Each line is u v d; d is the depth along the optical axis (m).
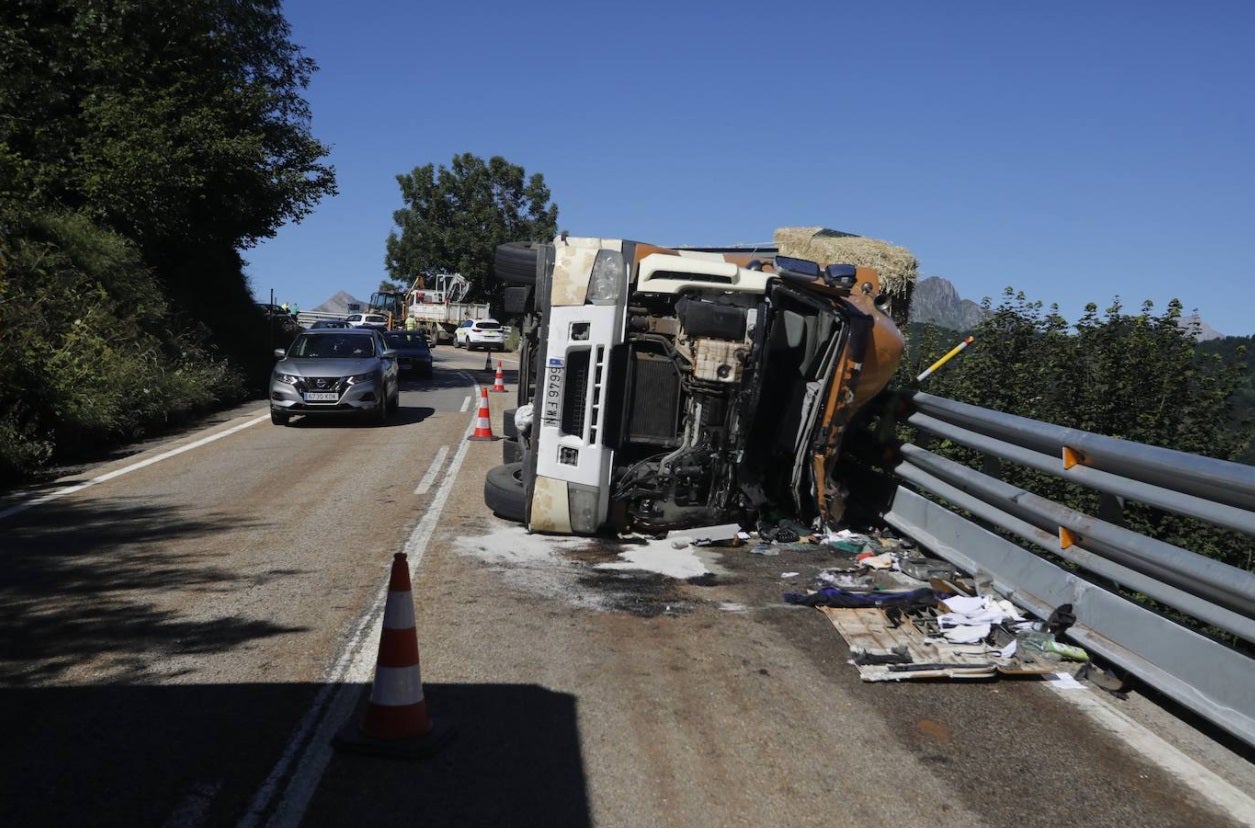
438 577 7.20
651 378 8.24
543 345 8.25
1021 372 9.08
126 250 21.19
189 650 5.57
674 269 7.92
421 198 66.00
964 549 7.30
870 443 9.39
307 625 6.03
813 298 8.05
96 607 6.39
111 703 4.80
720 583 7.16
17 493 10.77
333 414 17.45
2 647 5.61
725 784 4.10
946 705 4.99
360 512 9.59
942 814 3.90
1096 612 5.59
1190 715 4.95
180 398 17.98
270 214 26.33
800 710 4.88
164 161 21.62
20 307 15.58
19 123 20.97
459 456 13.60
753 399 8.02
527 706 4.86
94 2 21.88
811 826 3.79
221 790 3.95
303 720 4.62
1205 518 4.84
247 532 8.69
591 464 8.05
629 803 3.92
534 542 8.30
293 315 44.41
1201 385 7.75
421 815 3.78
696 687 5.15
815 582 7.20
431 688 5.07
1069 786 4.15
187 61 23.14
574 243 8.34
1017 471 8.58
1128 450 5.43
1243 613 4.58
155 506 9.93
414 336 32.22
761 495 8.52
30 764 4.14
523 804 3.89
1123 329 8.24
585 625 6.14
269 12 26.27
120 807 3.80
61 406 13.29
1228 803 4.04
